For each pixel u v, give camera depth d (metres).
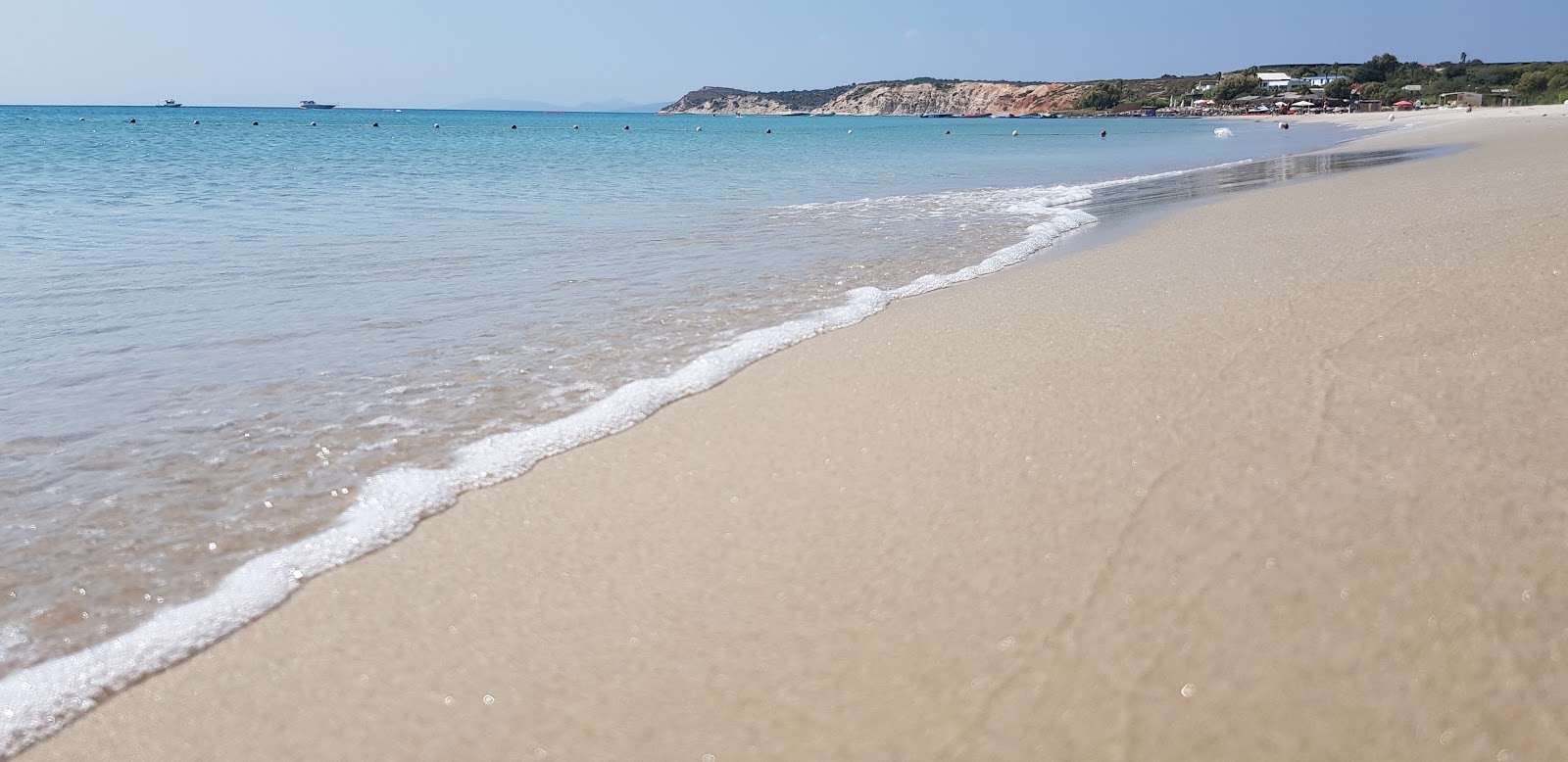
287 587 4.17
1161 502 4.08
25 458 5.61
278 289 10.39
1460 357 5.43
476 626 3.77
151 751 3.16
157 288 10.45
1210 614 3.25
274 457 5.61
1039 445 4.96
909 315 8.70
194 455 5.66
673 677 3.32
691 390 6.71
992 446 5.04
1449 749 2.57
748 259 12.45
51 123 86.12
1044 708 2.93
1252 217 14.10
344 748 3.09
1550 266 7.50
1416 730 2.65
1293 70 191.88
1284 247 10.41
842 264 11.91
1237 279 8.62
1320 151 37.12
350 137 65.69
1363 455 4.24
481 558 4.34
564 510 4.80
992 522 4.16
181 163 34.22
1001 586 3.64
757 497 4.78
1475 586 3.20
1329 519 3.72
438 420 6.23
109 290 10.34
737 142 66.38
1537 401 4.63
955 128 114.50
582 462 5.46
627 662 3.43
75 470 5.45
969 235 14.50
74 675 3.59
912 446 5.21
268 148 47.41
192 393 6.81
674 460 5.39
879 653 3.33
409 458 5.59
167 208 18.95
